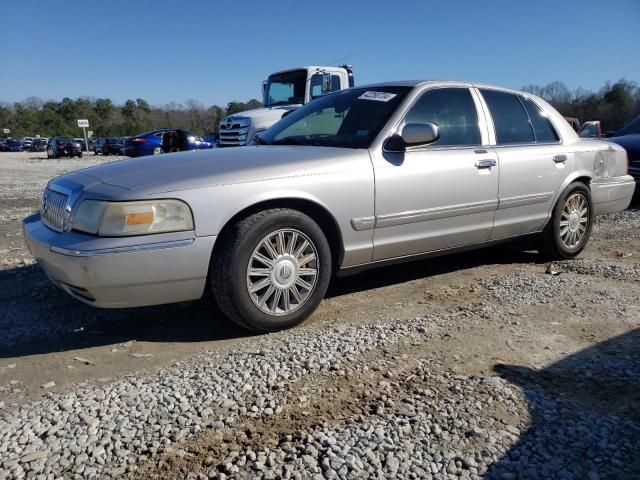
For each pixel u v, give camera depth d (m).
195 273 3.14
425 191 3.98
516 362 2.94
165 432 2.28
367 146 3.83
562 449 2.17
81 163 29.92
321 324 3.57
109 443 2.20
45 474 2.02
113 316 3.77
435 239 4.16
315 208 3.55
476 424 2.32
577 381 2.74
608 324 3.49
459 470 2.05
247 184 3.25
